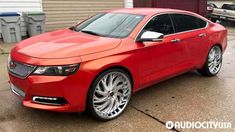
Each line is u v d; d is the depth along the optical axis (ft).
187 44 17.10
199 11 59.57
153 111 14.23
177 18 17.10
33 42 13.70
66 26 37.60
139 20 15.01
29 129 12.21
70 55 11.76
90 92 12.16
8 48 27.66
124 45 13.50
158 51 15.10
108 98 13.08
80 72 11.69
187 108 14.64
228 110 14.44
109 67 12.62
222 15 61.36
